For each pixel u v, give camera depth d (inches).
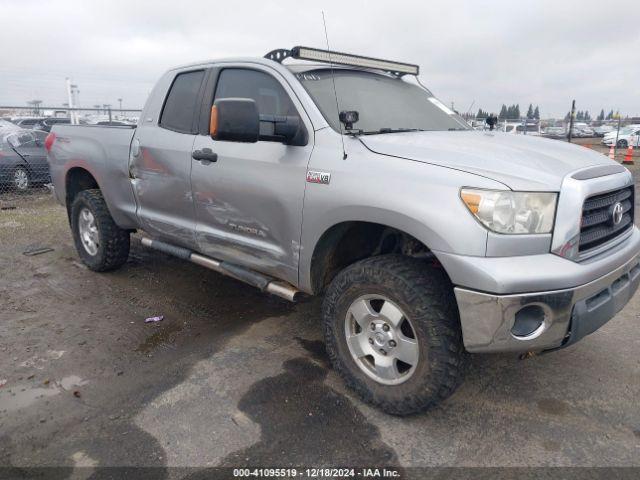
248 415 109.6
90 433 103.5
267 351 138.2
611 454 97.8
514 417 109.3
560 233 93.1
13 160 369.4
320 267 120.9
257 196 125.6
